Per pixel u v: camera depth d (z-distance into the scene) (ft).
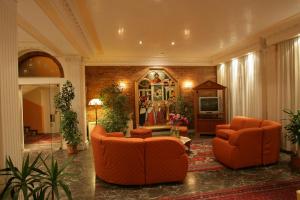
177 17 13.12
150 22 13.91
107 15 12.52
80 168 14.89
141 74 26.40
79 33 14.47
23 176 6.35
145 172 11.44
